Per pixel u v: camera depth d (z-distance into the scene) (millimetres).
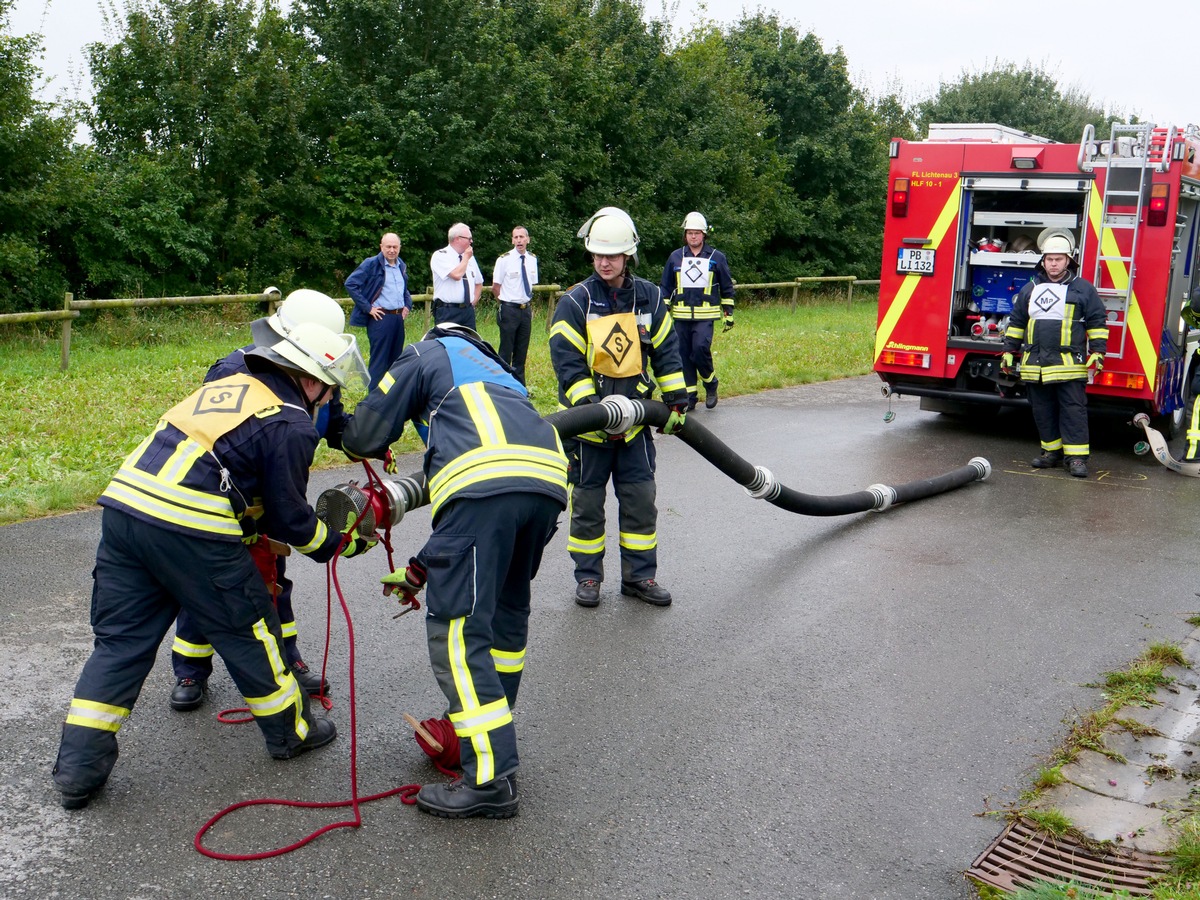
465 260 11156
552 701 4273
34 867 3047
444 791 3432
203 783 3561
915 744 4004
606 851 3236
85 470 7281
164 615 3500
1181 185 9039
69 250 16203
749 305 24812
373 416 3625
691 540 6574
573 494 5367
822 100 31188
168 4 18422
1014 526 7109
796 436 9938
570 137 21875
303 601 5262
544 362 13484
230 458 3393
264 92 18422
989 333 10078
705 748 3922
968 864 3238
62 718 3938
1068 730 4145
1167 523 7258
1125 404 9320
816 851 3277
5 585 5207
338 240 19875
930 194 9969
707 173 25703
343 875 3066
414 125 19391
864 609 5449
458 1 20328
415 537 6375
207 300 14109
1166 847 3324
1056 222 9648
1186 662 4848
